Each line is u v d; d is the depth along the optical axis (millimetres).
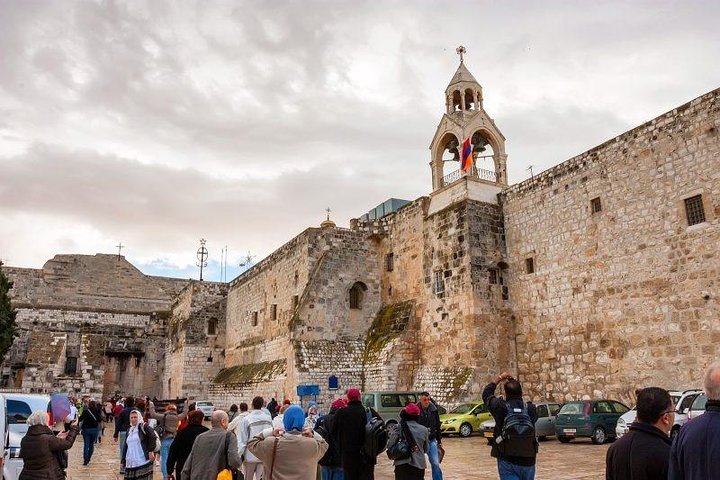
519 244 33250
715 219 23172
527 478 9633
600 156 28719
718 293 22672
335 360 38031
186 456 10586
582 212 29359
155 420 18828
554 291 30422
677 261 24391
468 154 35688
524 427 9695
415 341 36875
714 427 4875
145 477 12078
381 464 20547
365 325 40500
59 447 9891
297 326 38000
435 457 13531
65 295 69000
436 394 33219
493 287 33250
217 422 9555
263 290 48594
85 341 51594
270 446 8656
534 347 31234
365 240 42469
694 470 4855
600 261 27938
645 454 5492
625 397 25734
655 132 26109
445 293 34812
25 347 53812
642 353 25266
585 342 28172
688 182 24406
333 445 12258
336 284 40312
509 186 35938
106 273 72250
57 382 48719
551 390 29719
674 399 19672
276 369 41688
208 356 54312
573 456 19750
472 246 33312
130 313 60156
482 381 31234
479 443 24703
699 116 24328
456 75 38344
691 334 23406
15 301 62844
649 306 25266
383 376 35719
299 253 42469
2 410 12375
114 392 56406
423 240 37719
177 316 59031
